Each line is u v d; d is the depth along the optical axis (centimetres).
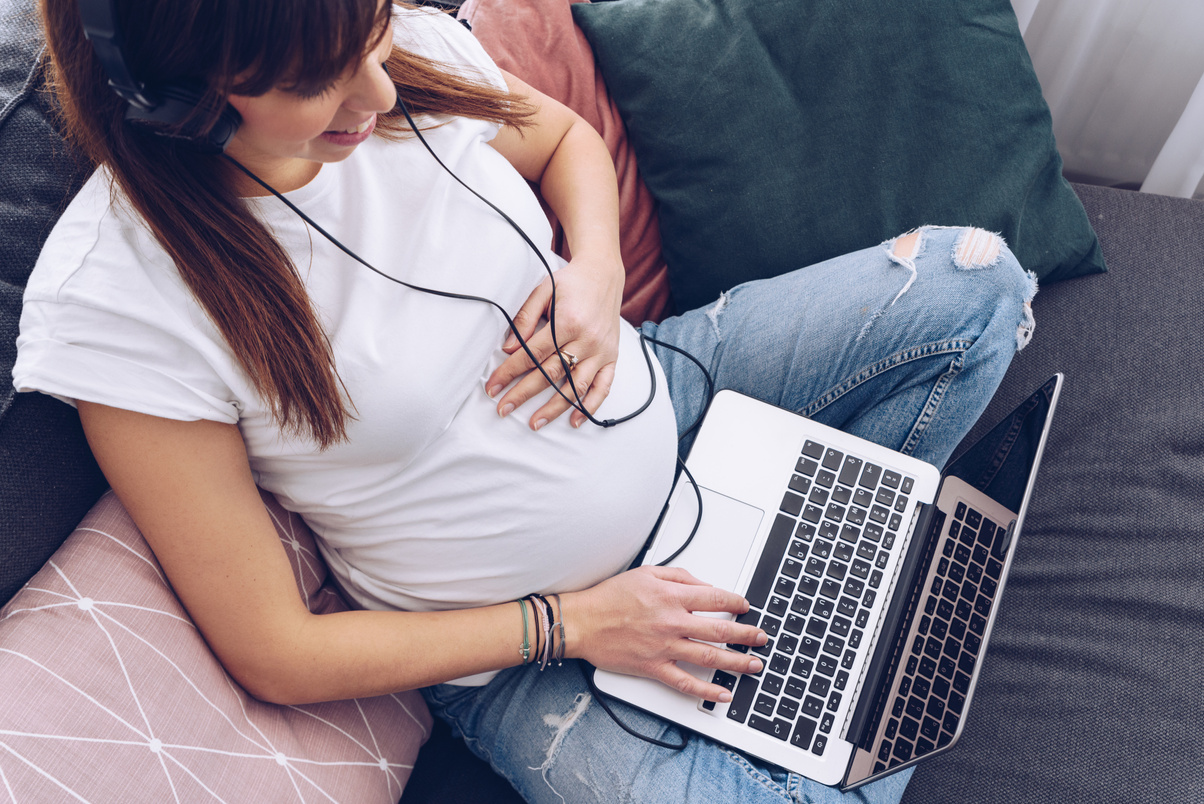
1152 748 84
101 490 71
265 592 66
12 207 65
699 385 100
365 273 66
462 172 73
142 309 57
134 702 61
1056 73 139
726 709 82
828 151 103
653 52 102
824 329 93
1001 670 95
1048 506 102
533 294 79
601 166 95
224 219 57
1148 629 90
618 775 79
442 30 79
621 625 80
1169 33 126
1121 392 104
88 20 42
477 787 91
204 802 62
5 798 52
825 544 89
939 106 103
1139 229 114
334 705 77
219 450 62
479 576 77
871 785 82
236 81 45
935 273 91
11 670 58
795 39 102
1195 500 95
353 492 71
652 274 111
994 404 110
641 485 83
